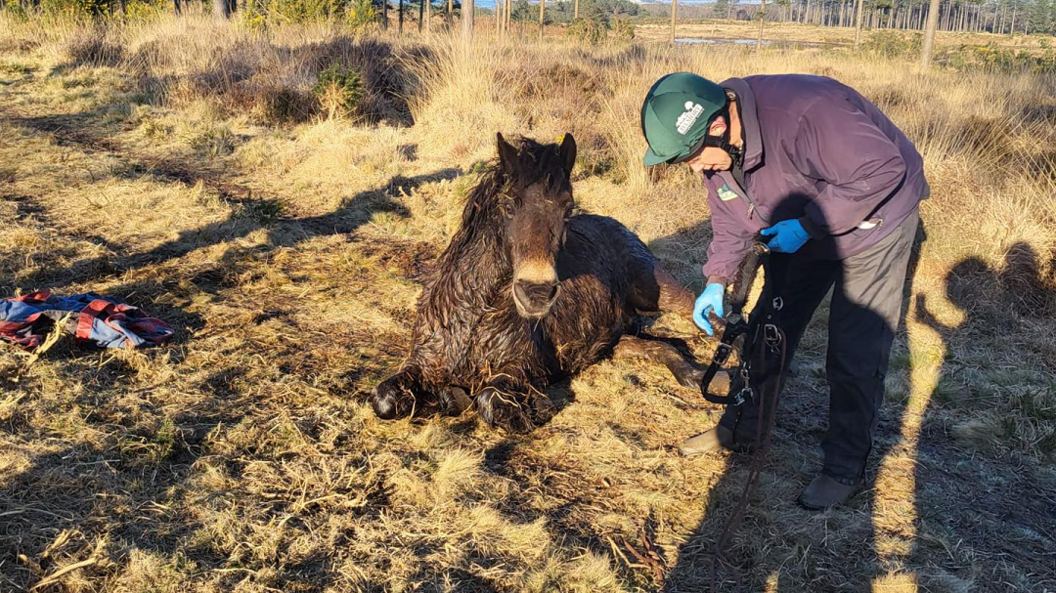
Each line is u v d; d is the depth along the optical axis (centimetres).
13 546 249
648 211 736
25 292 463
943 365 468
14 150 787
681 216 717
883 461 363
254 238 607
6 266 494
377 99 1162
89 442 314
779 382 302
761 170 285
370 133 971
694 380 431
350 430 352
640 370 454
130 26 1666
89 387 361
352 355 432
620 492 326
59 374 364
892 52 3125
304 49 1365
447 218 691
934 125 848
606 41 2280
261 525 276
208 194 706
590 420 387
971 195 635
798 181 283
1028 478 358
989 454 378
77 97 1105
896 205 285
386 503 302
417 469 325
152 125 948
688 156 275
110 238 575
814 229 269
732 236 312
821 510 319
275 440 335
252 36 1520
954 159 699
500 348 364
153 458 309
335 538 275
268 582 249
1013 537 311
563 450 356
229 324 456
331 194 752
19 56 1413
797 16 16562
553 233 284
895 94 1177
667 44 1959
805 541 298
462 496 308
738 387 348
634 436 375
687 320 535
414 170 849
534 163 286
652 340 479
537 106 1083
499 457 346
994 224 592
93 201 651
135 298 473
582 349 438
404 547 275
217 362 406
